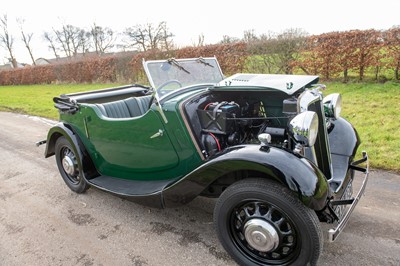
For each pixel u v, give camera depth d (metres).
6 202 3.94
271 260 2.42
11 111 10.88
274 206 2.24
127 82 15.96
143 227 3.19
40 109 10.64
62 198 3.97
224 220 2.48
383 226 2.90
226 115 2.80
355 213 3.13
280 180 2.16
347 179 2.94
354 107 6.71
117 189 3.33
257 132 3.14
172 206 2.88
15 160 5.54
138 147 3.26
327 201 2.29
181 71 3.46
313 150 2.67
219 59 11.59
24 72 24.61
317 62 9.35
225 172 2.42
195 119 2.90
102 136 3.57
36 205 3.82
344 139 3.21
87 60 19.03
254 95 3.16
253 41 10.91
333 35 8.88
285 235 2.29
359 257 2.53
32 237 3.14
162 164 3.17
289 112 2.66
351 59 8.73
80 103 3.86
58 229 3.26
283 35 10.20
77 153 3.81
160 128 2.99
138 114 4.26
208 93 3.13
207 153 2.89
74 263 2.71
